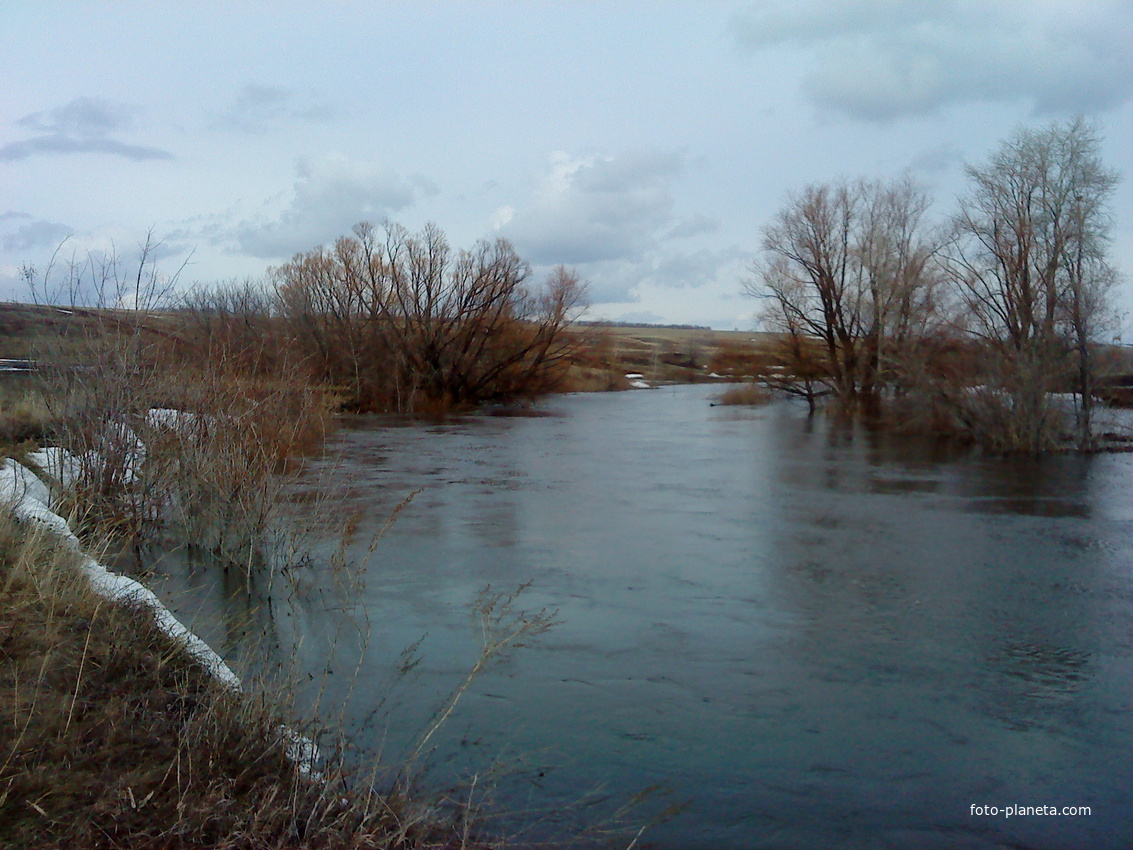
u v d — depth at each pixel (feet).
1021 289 84.23
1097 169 80.18
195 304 95.20
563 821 16.58
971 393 82.43
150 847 13.03
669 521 44.42
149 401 37.11
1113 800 17.83
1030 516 46.42
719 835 16.37
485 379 140.87
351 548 37.50
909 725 21.04
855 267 117.08
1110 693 23.00
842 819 17.03
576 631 27.35
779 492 53.98
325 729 17.93
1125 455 73.10
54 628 19.80
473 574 33.73
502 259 137.59
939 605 30.35
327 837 14.02
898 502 50.49
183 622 26.48
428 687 22.80
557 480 58.54
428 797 16.80
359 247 130.52
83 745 15.65
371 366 129.18
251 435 37.06
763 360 128.77
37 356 36.86
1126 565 35.76
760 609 29.76
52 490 34.40
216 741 16.05
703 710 21.72
